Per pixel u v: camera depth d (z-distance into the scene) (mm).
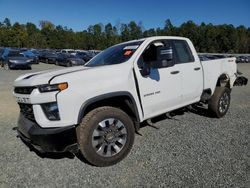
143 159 4293
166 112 5164
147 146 4797
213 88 6285
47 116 3791
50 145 3727
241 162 4145
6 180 3729
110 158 4074
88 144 3883
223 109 6543
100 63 4848
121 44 5359
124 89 4270
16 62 21406
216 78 6340
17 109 7707
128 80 4340
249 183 3559
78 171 3959
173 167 4020
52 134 3684
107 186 3557
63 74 3893
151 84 4691
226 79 6855
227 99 6590
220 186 3494
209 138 5176
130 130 4254
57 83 3697
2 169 4027
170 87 5055
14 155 4504
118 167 4059
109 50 5305
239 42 121500
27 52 29734
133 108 4453
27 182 3678
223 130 5645
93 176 3812
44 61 33156
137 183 3609
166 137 5234
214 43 121812
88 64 5051
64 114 3727
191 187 3486
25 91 3969
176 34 126812
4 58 22953
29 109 4047
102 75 4090
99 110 4008
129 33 117375
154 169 3971
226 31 121312
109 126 4066
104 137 4035
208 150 4602
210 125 5973
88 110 4188
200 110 7105
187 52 5621
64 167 4086
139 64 4586
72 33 118812
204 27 126625
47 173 3914
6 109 7695
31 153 4582
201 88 5852
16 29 106500
